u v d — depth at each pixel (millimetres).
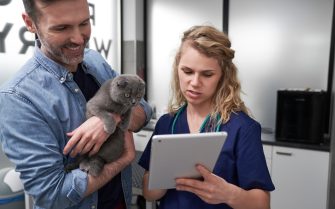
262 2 3072
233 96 1075
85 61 1145
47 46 934
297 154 2600
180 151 834
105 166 1005
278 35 3057
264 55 3145
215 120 1067
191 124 1135
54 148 928
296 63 3020
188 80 1024
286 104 2654
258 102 3244
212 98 1100
